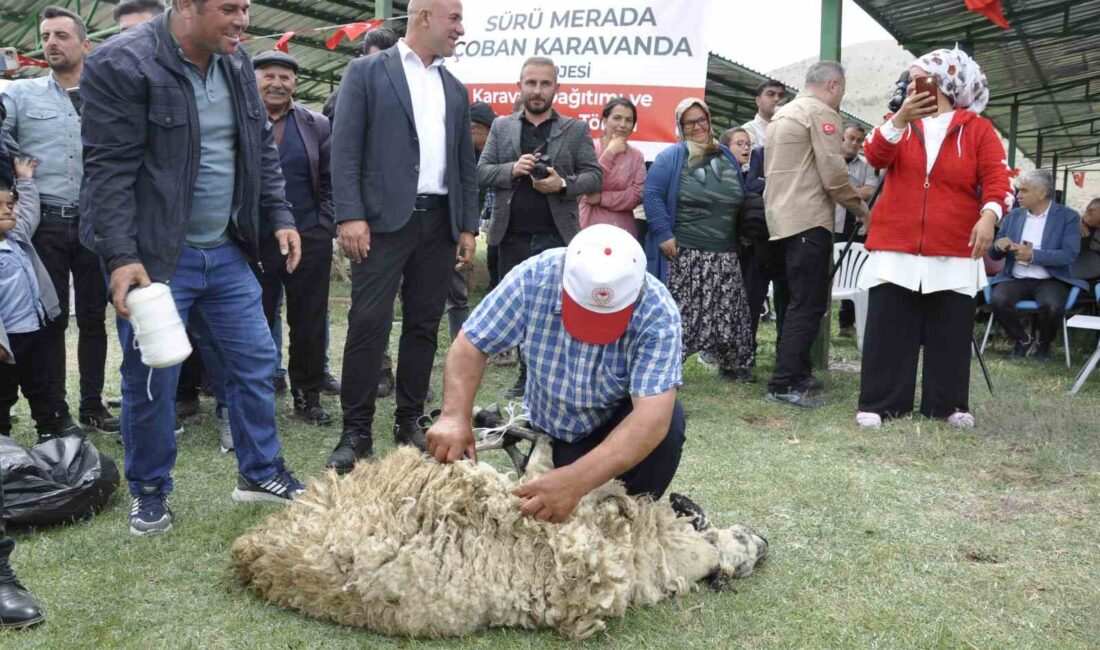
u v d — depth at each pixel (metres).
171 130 2.93
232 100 3.12
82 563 2.85
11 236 3.91
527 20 6.52
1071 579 2.89
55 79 4.31
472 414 2.85
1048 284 6.89
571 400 2.62
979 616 2.63
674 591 2.65
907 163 4.76
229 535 3.09
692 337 5.69
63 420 4.29
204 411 4.88
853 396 5.55
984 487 3.83
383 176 3.80
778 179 5.28
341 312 8.34
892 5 9.41
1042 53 13.02
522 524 2.48
